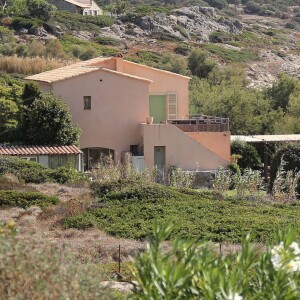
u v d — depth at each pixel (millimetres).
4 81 78625
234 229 31750
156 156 56594
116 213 35094
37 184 44344
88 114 57688
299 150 48625
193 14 155000
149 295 12000
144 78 60906
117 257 26500
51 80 57625
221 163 56844
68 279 12734
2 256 12820
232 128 76062
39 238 17750
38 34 119438
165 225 13562
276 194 41844
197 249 13266
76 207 35094
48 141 54312
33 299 12305
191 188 46125
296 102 79812
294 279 12602
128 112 58219
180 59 107938
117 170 47531
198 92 82312
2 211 35031
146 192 38094
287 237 13141
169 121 58469
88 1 156125
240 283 12109
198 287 12133
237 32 160875
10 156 49344
